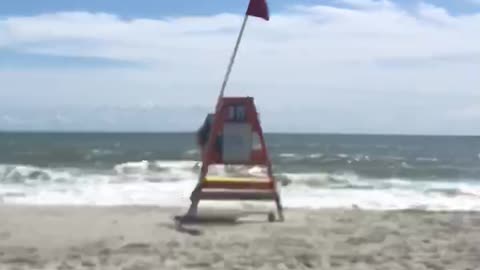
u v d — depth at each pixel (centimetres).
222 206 1150
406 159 4525
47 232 863
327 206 1472
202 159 1003
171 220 1003
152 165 3059
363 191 1992
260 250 734
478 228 936
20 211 1163
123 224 951
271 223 964
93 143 7131
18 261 668
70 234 847
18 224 941
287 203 1548
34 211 1166
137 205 1377
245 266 651
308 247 756
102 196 1666
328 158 4475
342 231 888
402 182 2527
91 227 915
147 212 1156
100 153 4659
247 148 980
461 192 2027
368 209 1330
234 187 969
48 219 1011
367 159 4422
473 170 3359
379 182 2491
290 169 3431
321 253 719
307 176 2523
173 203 1474
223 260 676
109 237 822
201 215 1034
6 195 1681
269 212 1001
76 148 5538
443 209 1484
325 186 2164
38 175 2464
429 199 1767
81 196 1664
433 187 2275
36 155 4294
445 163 4094
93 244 766
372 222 995
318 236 841
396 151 6209
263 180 973
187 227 914
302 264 663
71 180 2250
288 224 955
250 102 985
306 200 1642
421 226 954
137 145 6631
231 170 981
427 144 8906
